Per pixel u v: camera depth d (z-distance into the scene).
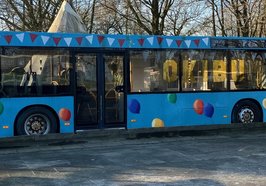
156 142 11.90
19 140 11.58
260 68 14.57
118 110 13.05
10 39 11.85
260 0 23.78
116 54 12.99
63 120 12.38
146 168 8.49
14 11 27.53
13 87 11.91
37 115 12.19
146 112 13.24
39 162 9.24
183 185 7.11
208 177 7.64
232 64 14.23
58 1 26.86
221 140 12.23
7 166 8.86
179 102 13.58
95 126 12.80
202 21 28.58
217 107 14.05
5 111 11.84
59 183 7.35
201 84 13.88
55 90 12.32
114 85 13.02
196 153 10.11
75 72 12.52
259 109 14.60
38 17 27.09
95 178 7.68
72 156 9.91
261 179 7.46
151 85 13.32
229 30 27.98
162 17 27.72
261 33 25.47
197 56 13.79
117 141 12.09
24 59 12.00
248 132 13.90
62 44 12.38
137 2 27.75
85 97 12.70
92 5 30.27
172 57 13.52
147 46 13.23
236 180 7.40
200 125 13.77
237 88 14.32
